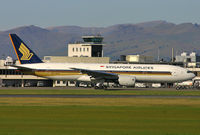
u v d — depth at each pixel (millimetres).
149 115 99250
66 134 70938
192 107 119375
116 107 117312
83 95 170125
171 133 73188
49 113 101062
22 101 136125
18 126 79688
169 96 169625
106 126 80625
